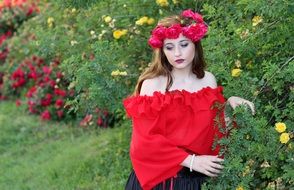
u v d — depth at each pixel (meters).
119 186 4.95
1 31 9.96
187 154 2.92
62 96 7.20
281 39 3.44
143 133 2.93
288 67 3.01
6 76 8.68
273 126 3.29
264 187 3.37
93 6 4.59
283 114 3.09
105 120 6.68
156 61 3.07
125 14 4.50
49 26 5.28
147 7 4.37
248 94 3.07
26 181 5.48
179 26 2.94
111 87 3.97
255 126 2.86
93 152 5.91
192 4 4.32
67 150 6.14
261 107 3.21
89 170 5.45
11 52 8.95
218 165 2.89
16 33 9.52
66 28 5.10
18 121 7.33
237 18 3.75
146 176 2.97
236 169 2.90
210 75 3.16
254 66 3.55
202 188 2.95
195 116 2.95
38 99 7.51
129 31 4.44
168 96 2.93
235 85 3.09
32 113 7.61
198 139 2.96
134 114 2.96
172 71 3.08
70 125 7.05
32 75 7.95
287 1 3.10
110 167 5.40
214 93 3.00
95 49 4.03
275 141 2.92
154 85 3.04
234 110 2.86
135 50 4.44
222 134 3.01
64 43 4.85
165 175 2.96
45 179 5.41
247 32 3.44
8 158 6.21
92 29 4.79
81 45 4.78
